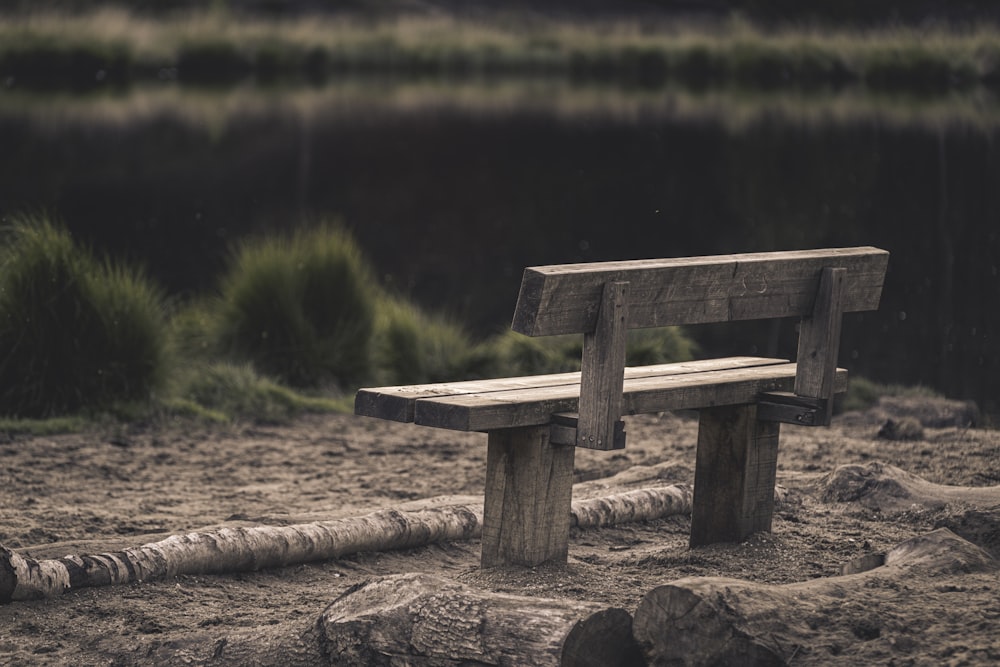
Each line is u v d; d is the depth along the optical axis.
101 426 14.96
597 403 7.84
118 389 15.66
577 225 33.34
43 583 8.30
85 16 68.31
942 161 41.69
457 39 78.00
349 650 6.80
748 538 9.35
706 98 61.31
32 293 15.34
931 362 21.00
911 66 68.50
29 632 7.90
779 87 68.00
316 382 18.19
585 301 7.68
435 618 6.68
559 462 8.41
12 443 14.02
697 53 73.56
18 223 17.00
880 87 68.56
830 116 53.81
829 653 6.44
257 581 9.02
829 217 33.81
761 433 9.29
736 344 22.44
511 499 8.42
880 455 13.30
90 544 9.32
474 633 6.56
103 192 34.75
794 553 9.21
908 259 29.08
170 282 26.23
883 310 24.72
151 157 40.66
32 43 62.78
